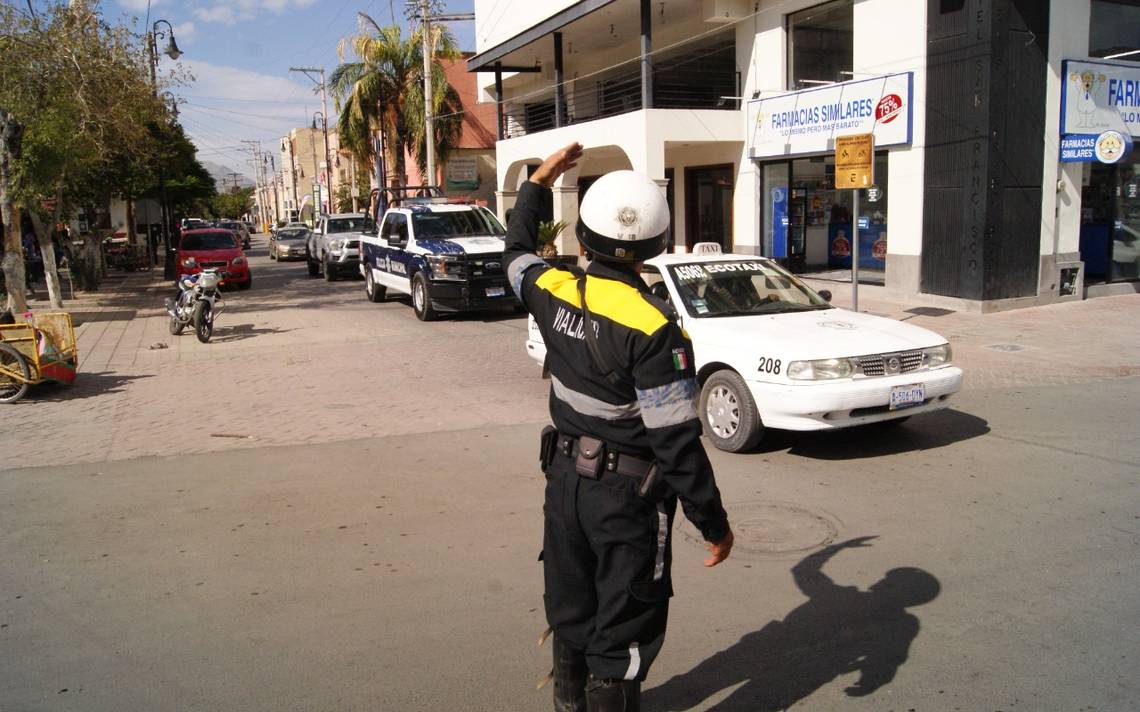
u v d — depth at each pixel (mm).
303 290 23594
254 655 3957
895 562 4816
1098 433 7371
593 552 2814
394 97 32969
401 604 4453
